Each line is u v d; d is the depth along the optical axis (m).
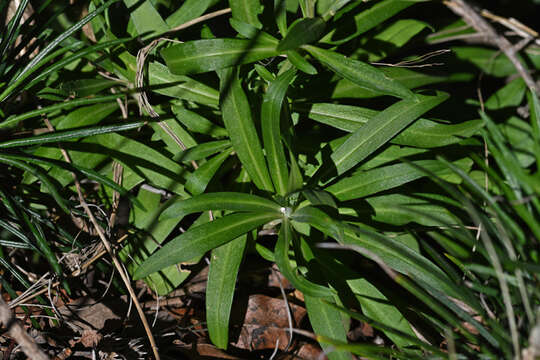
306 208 0.70
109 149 0.75
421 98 0.72
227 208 0.70
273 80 0.72
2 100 0.73
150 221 0.76
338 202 0.73
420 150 0.73
